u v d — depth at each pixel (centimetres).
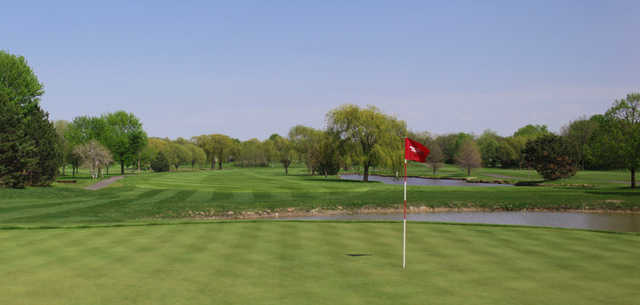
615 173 8131
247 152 13412
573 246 1188
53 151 4278
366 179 5588
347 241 1259
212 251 1112
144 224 1594
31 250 1120
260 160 13375
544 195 3550
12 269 922
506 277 863
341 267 945
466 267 947
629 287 796
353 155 5456
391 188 4375
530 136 12112
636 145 4328
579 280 844
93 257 1041
